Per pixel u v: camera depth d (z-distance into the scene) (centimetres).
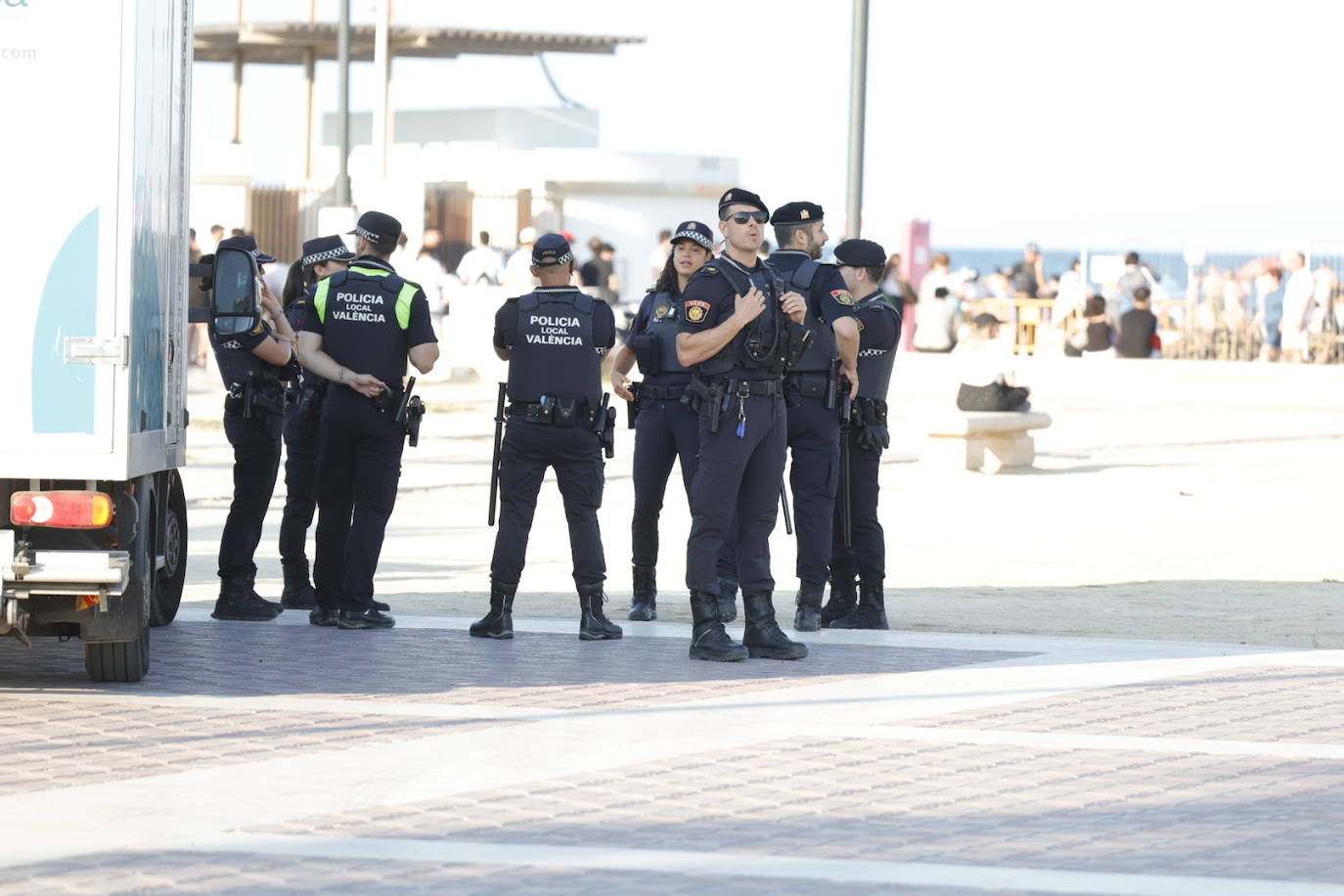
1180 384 6819
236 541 2131
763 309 1842
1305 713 1605
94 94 1542
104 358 1547
